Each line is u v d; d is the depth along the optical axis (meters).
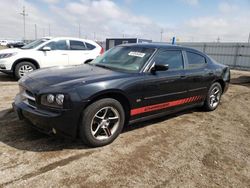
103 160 3.03
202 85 4.97
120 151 3.29
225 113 5.48
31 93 3.20
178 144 3.65
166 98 4.15
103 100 3.25
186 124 4.56
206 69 5.07
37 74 3.64
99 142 3.32
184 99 4.59
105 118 3.37
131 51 4.28
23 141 3.38
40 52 8.37
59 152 3.15
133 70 3.78
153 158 3.17
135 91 3.57
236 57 21.41
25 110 3.15
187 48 4.80
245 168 3.09
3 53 7.96
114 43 27.80
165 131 4.13
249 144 3.84
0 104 5.05
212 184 2.69
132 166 2.93
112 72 3.66
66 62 8.91
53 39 8.78
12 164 2.79
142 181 2.65
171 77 4.14
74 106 2.97
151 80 3.79
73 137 3.12
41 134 3.62
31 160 2.91
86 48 9.47
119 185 2.55
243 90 8.78
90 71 3.69
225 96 7.39
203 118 5.00
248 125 4.76
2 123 3.96
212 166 3.08
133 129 4.11
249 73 17.06
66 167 2.81
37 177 2.59
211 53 23.34
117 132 3.52
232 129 4.47
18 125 3.90
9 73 8.12
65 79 3.25
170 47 4.40
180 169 2.95
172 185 2.62
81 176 2.66
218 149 3.57
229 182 2.75
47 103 2.99
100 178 2.65
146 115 3.92
